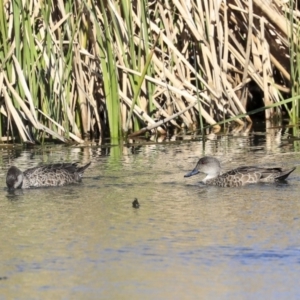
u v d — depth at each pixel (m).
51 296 9.88
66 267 10.89
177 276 10.45
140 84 20.70
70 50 20.14
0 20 19.81
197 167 16.30
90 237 12.27
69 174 16.41
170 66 21.83
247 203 14.34
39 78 20.38
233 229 12.54
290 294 9.77
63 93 20.62
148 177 16.78
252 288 9.98
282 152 19.17
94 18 20.44
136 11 21.52
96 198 15.00
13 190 15.98
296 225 12.69
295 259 11.00
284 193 15.12
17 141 21.16
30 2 20.41
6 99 20.02
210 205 14.25
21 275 10.62
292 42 21.56
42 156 19.31
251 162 18.03
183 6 21.42
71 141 20.86
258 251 11.38
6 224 13.17
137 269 10.75
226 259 11.06
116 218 13.41
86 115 21.52
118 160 18.64
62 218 13.48
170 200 14.72
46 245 11.91
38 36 20.77
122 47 21.00
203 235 12.24
